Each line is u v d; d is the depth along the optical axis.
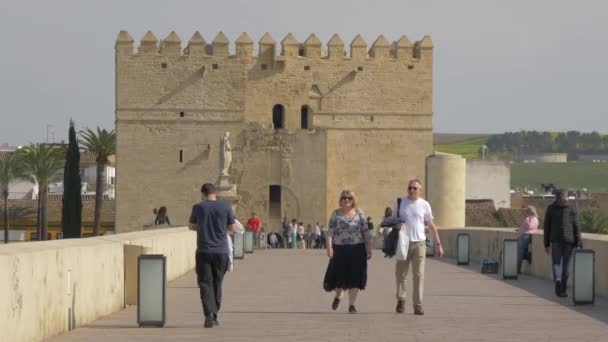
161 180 135.88
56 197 191.50
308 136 138.38
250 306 36.09
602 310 34.94
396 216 33.72
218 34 137.25
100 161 157.25
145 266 29.95
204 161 136.62
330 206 139.25
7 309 23.70
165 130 136.25
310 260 68.50
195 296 40.03
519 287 44.34
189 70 136.50
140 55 135.75
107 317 32.53
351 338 27.73
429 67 140.75
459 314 33.66
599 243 39.81
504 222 156.88
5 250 24.98
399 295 33.91
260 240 104.75
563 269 39.31
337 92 139.38
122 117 135.38
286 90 138.88
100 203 156.88
